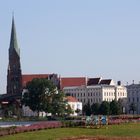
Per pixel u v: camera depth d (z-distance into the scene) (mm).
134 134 116625
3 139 107375
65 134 116812
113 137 103625
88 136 106438
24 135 115688
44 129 132375
